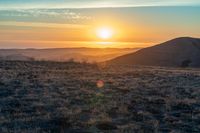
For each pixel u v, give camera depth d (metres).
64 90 30.34
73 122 19.61
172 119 21.94
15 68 48.94
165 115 22.91
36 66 53.50
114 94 29.69
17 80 34.66
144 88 34.03
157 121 21.05
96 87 33.44
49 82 34.84
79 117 20.98
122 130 18.59
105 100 26.69
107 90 31.62
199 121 21.80
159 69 65.12
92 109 23.23
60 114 21.39
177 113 23.66
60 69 51.28
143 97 28.75
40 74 42.06
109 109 23.41
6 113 21.53
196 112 24.14
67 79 38.19
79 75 43.78
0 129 17.95
